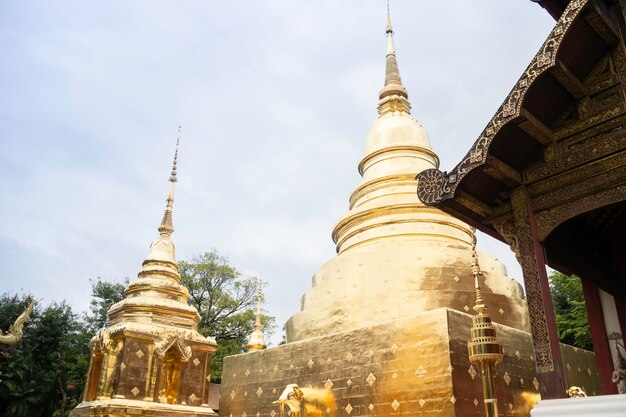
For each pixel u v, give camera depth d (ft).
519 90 20.75
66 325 150.00
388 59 81.15
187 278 138.10
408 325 41.52
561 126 22.62
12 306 146.00
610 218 29.17
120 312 70.49
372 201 62.90
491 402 30.14
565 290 108.68
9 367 130.11
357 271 53.31
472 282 50.83
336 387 44.83
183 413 63.67
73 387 136.56
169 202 83.92
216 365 127.75
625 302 28.99
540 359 20.13
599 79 21.99
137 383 62.34
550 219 22.03
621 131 20.88
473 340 31.58
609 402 17.52
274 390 50.85
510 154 22.76
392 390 40.63
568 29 19.81
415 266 51.29
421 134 70.64
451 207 23.89
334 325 51.80
